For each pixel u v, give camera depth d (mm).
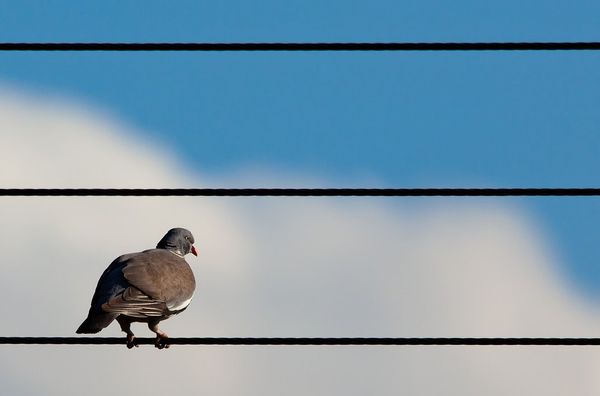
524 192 11688
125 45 11852
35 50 11828
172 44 11922
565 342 11641
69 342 11812
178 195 11711
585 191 11641
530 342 11680
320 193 11617
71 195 11633
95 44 11875
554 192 11672
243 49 11812
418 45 11781
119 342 11844
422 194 11680
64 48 11828
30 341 11773
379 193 11742
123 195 11688
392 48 11820
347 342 11766
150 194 11672
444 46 11766
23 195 11656
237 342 11922
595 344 11617
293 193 11648
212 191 11609
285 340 11766
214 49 11852
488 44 11812
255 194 11766
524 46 11781
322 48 11766
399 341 11727
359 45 11852
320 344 11742
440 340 11727
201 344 11914
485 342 11680
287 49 11914
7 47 11812
